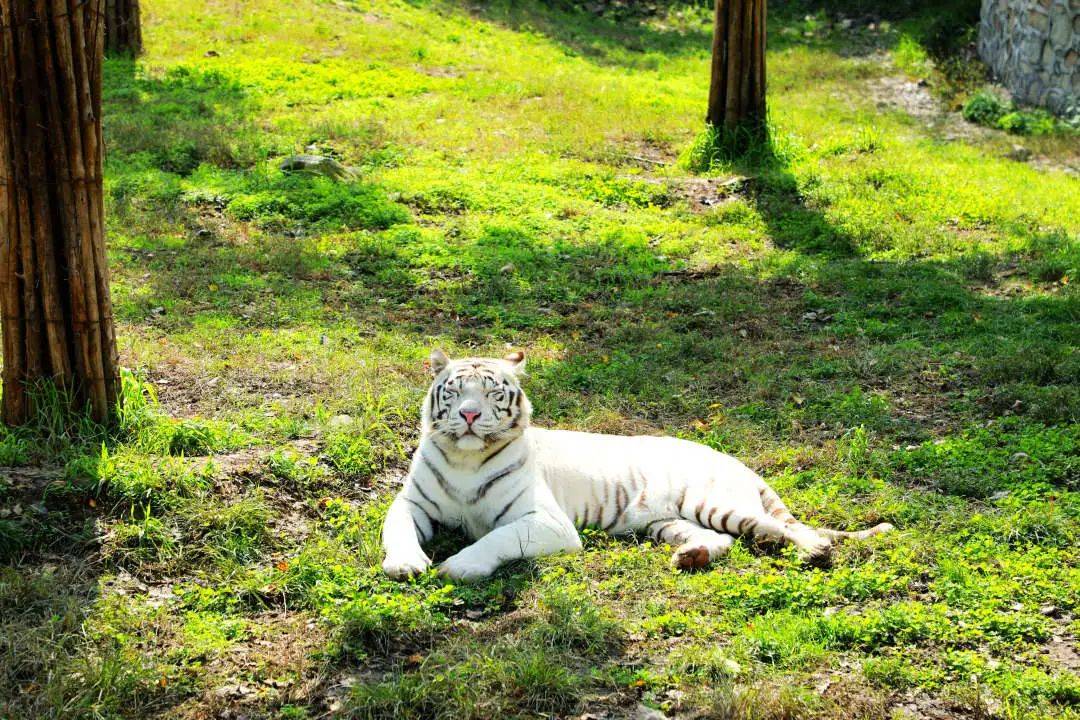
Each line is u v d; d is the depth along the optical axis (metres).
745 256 18.03
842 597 7.63
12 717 5.99
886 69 31.36
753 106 23.02
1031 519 8.74
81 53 8.98
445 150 22.44
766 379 12.43
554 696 6.39
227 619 7.24
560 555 8.05
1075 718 6.20
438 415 8.13
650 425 11.23
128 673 6.38
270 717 6.26
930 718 6.29
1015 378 12.29
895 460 10.18
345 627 7.04
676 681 6.57
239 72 26.31
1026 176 23.03
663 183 21.55
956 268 17.00
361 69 27.67
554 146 23.08
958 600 7.58
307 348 12.74
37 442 9.15
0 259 9.12
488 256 17.08
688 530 8.48
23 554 7.75
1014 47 29.02
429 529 8.41
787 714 6.21
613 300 15.76
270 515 8.55
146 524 8.02
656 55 33.47
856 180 21.50
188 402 10.91
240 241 17.27
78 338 9.32
